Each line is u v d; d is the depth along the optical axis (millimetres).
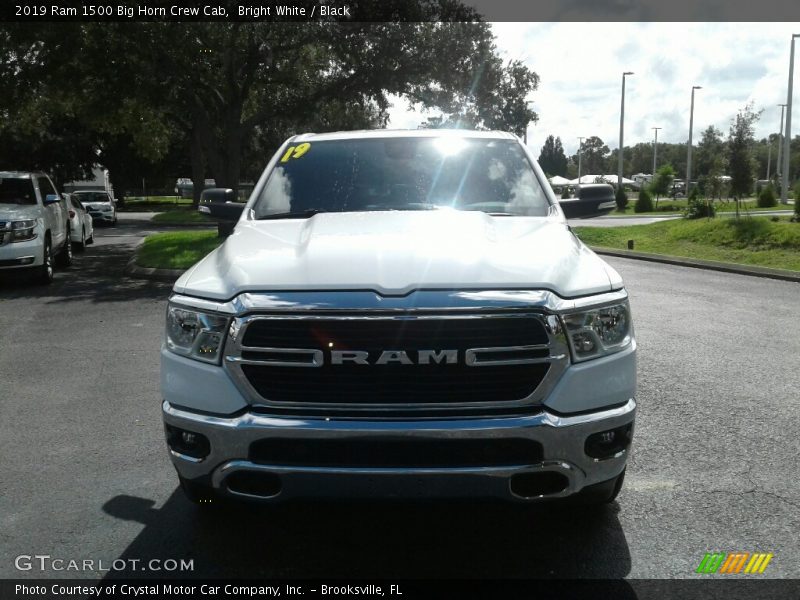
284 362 3041
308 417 3029
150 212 50625
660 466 4527
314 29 21203
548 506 3879
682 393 6125
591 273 3393
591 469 3141
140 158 57156
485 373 3023
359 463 3033
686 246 18656
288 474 3041
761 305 10555
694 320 9383
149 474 4480
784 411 5621
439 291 3043
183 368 3252
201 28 18078
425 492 3027
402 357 2990
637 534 3666
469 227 3898
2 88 19500
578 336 3127
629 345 3312
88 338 8477
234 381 3123
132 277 14219
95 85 20156
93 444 5012
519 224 4137
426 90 23766
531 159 4926
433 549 3545
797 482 4277
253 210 4617
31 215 12641
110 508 4008
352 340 3010
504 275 3152
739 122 27734
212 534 3709
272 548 3568
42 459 4738
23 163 54594
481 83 23625
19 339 8438
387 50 22094
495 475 3008
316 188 4688
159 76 18906
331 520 3846
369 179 4723
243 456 3086
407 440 2980
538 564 3393
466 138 5082
